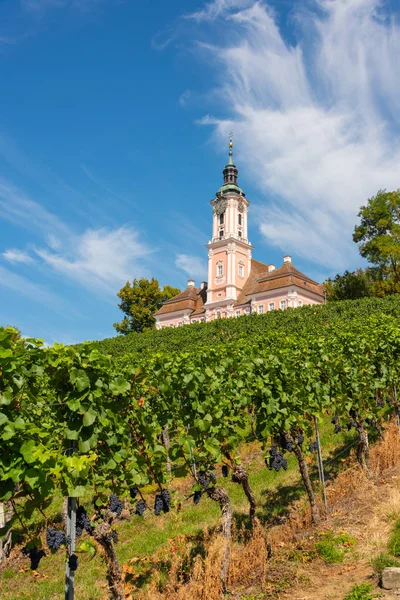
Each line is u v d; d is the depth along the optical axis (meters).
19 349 4.78
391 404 11.23
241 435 7.16
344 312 29.45
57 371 5.15
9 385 4.44
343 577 5.30
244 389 7.58
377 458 8.89
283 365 8.02
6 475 4.09
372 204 46.22
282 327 29.25
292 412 7.85
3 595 6.52
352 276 47.53
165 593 5.38
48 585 6.63
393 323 14.56
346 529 6.43
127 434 6.17
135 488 5.93
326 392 9.03
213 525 7.57
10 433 4.16
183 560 6.19
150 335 38.44
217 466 10.23
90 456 4.93
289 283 52.19
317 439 8.16
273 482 9.13
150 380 6.92
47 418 6.45
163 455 6.22
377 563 5.29
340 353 10.23
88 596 5.93
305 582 5.28
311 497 6.99
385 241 44.16
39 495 4.48
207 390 7.00
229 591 5.32
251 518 6.68
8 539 6.69
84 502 8.95
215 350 8.61
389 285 44.03
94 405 5.21
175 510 8.45
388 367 11.18
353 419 9.21
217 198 63.31
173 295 69.81
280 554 6.03
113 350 35.78
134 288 67.44
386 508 6.87
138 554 7.05
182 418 6.84
